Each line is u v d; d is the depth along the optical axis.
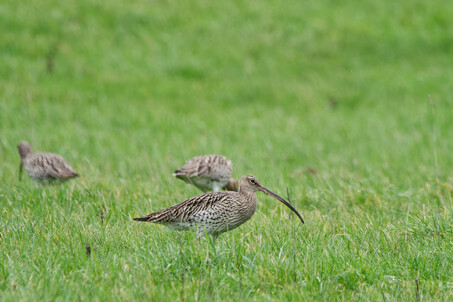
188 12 53.47
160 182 22.97
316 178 24.84
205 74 46.72
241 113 41.53
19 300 11.97
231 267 14.13
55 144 31.03
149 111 39.66
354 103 44.56
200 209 16.36
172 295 12.68
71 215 17.70
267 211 19.73
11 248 14.84
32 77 42.31
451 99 44.31
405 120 40.06
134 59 46.91
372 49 52.66
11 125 34.72
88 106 39.44
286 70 48.59
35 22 47.97
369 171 26.22
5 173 24.95
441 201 19.59
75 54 45.91
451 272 14.17
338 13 56.75
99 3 51.69
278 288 13.32
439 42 54.25
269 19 54.28
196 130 36.88
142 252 14.90
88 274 13.36
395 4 58.81
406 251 15.30
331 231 16.44
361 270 14.06
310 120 40.66
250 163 29.09
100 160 28.00
